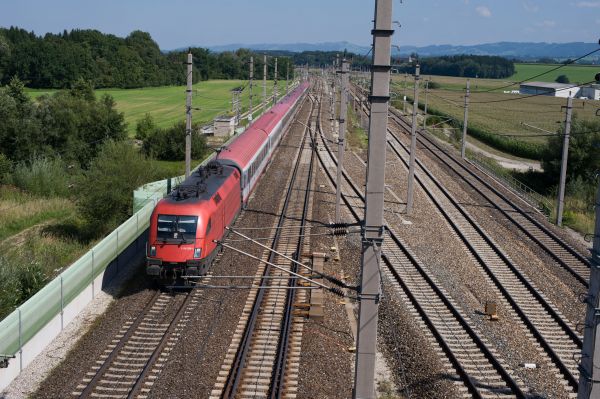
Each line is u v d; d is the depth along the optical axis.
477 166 56.22
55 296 19.39
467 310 22.36
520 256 29.42
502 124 90.56
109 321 20.41
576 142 48.12
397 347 19.14
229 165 32.09
